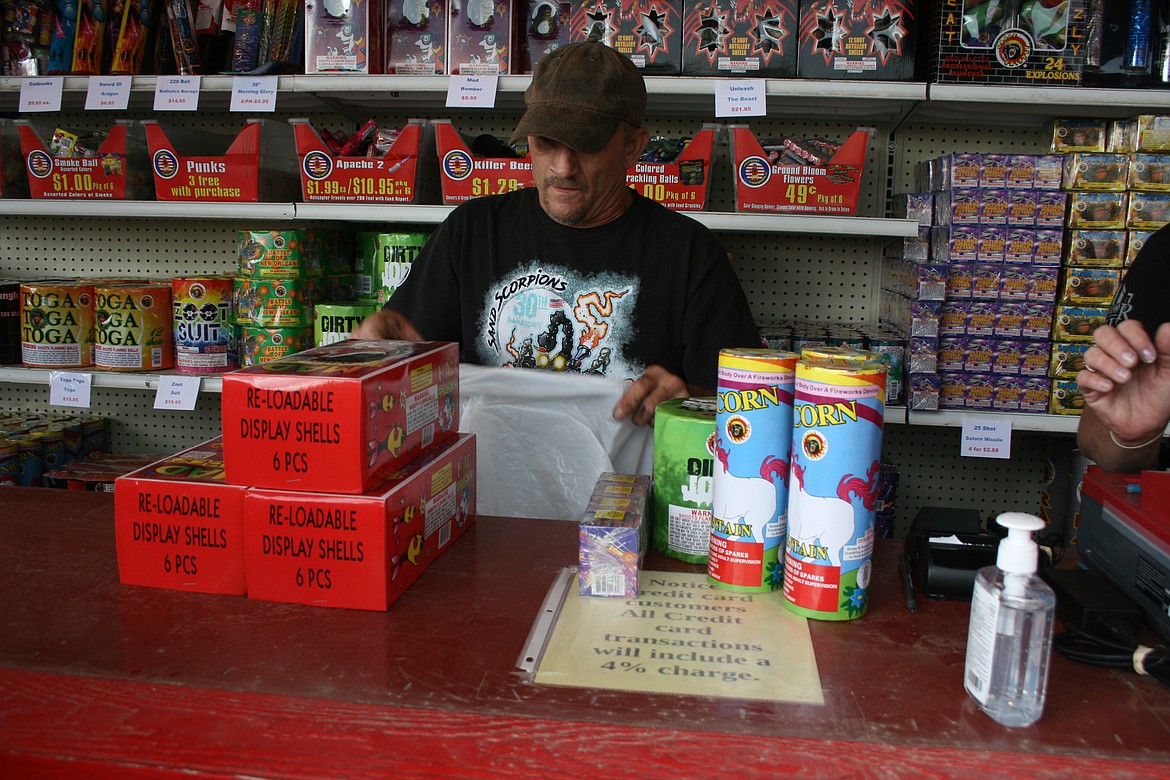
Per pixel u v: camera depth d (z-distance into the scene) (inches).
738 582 38.3
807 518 35.2
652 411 61.8
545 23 88.7
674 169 86.0
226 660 32.0
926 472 109.2
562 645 33.2
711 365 71.1
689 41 85.2
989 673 28.6
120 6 97.0
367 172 90.7
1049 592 28.4
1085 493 43.1
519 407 62.2
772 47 84.7
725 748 26.8
